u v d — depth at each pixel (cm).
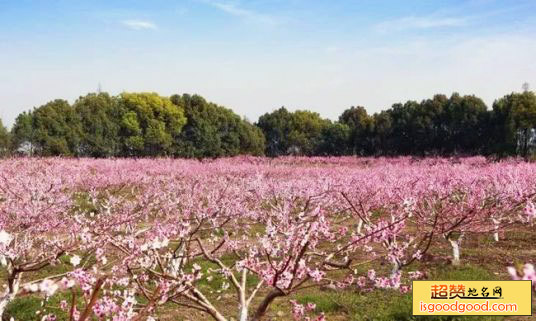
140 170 2541
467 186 1415
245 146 5359
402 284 801
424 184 1502
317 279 448
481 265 982
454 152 4344
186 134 5388
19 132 4153
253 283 893
